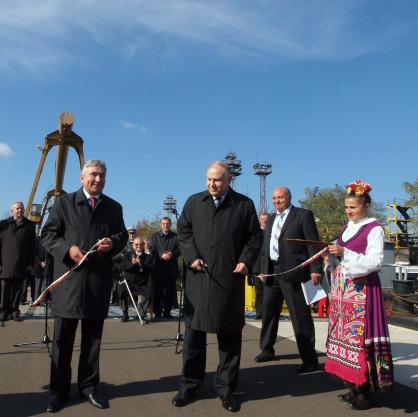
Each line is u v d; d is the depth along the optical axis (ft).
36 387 13.83
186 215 13.55
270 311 17.65
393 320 27.45
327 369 13.41
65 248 12.50
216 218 12.98
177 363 16.81
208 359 17.66
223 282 12.72
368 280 12.69
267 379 15.30
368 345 12.38
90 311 12.59
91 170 13.16
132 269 26.63
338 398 13.44
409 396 13.70
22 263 25.39
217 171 12.98
